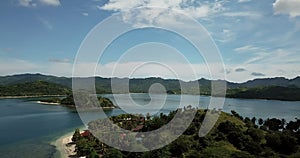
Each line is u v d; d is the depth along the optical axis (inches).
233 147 2787.9
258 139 3154.5
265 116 6628.9
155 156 2314.2
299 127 4340.6
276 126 4338.1
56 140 3757.4
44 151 3191.4
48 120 5516.7
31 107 7849.4
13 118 5816.9
